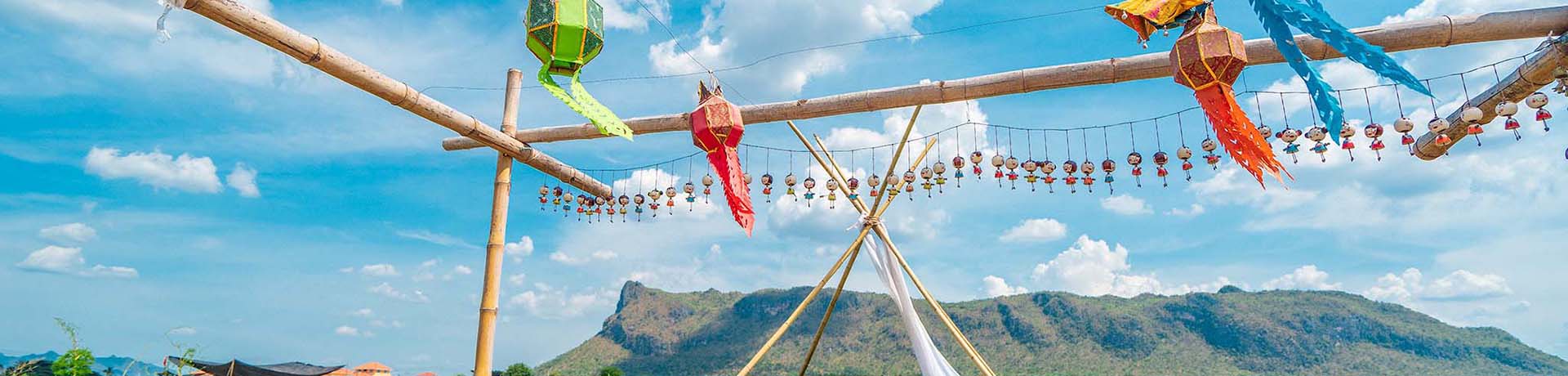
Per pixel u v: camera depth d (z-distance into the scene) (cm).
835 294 1146
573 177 1269
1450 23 766
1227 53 593
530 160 1173
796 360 15550
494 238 1112
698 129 786
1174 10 635
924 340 1109
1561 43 748
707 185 1274
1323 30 606
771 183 1198
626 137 711
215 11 688
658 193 1325
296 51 775
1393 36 780
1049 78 898
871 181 1139
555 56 679
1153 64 852
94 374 1171
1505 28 755
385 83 888
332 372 1496
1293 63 621
